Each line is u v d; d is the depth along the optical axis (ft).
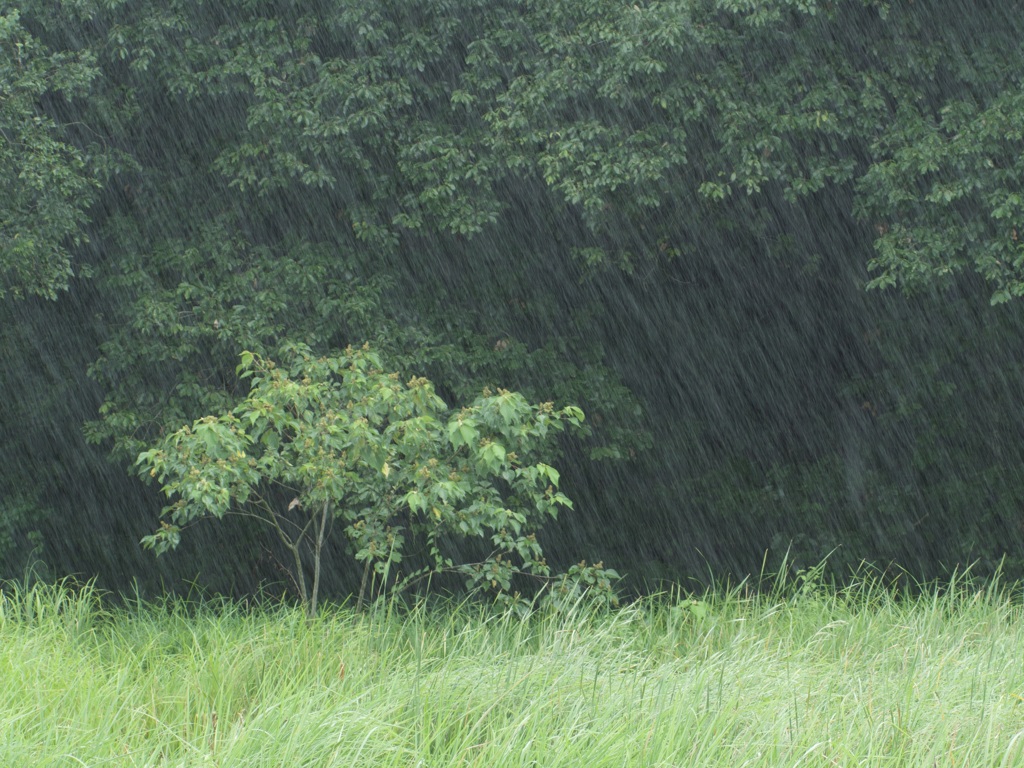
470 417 33.17
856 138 49.11
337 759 18.54
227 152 51.39
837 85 46.32
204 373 52.70
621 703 21.56
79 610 31.65
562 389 55.62
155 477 58.44
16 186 45.88
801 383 63.67
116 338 52.26
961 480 59.67
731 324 62.80
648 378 62.08
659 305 61.16
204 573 58.59
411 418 34.06
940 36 47.19
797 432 64.59
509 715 21.83
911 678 23.22
